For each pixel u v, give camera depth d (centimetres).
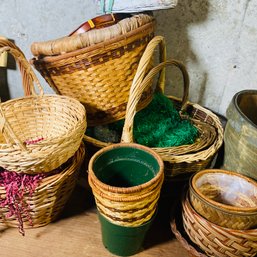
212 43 108
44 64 85
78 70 84
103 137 97
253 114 101
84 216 97
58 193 84
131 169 83
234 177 81
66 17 116
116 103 93
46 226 93
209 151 90
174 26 109
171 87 123
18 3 117
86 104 93
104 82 86
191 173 91
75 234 91
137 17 84
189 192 78
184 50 113
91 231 92
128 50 83
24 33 124
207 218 72
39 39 124
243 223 69
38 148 70
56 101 97
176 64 95
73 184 90
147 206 70
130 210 68
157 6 88
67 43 79
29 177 79
